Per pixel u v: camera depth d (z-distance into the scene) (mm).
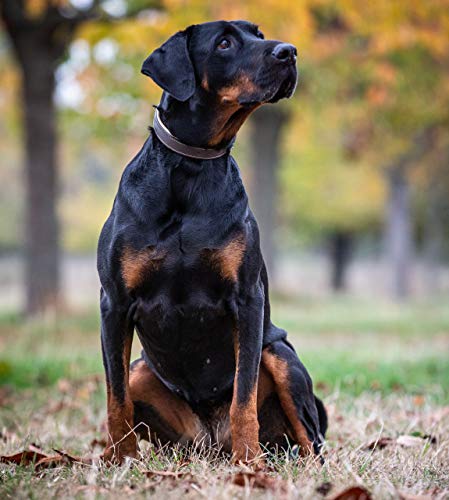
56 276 16812
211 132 4711
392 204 30438
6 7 15828
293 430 4965
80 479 4191
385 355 10477
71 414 6914
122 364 4719
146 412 5117
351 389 7812
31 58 16281
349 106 18984
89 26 15406
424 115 19438
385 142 23328
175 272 4598
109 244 4695
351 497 3670
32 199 16641
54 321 14477
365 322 16844
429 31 15031
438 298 30344
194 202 4633
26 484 3998
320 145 28062
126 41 14320
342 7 14188
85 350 11320
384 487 3920
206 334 4770
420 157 27844
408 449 5266
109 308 4730
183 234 4578
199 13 13125
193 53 4863
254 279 4699
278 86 4691
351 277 55000
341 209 34406
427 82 18203
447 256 47844
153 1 15039
